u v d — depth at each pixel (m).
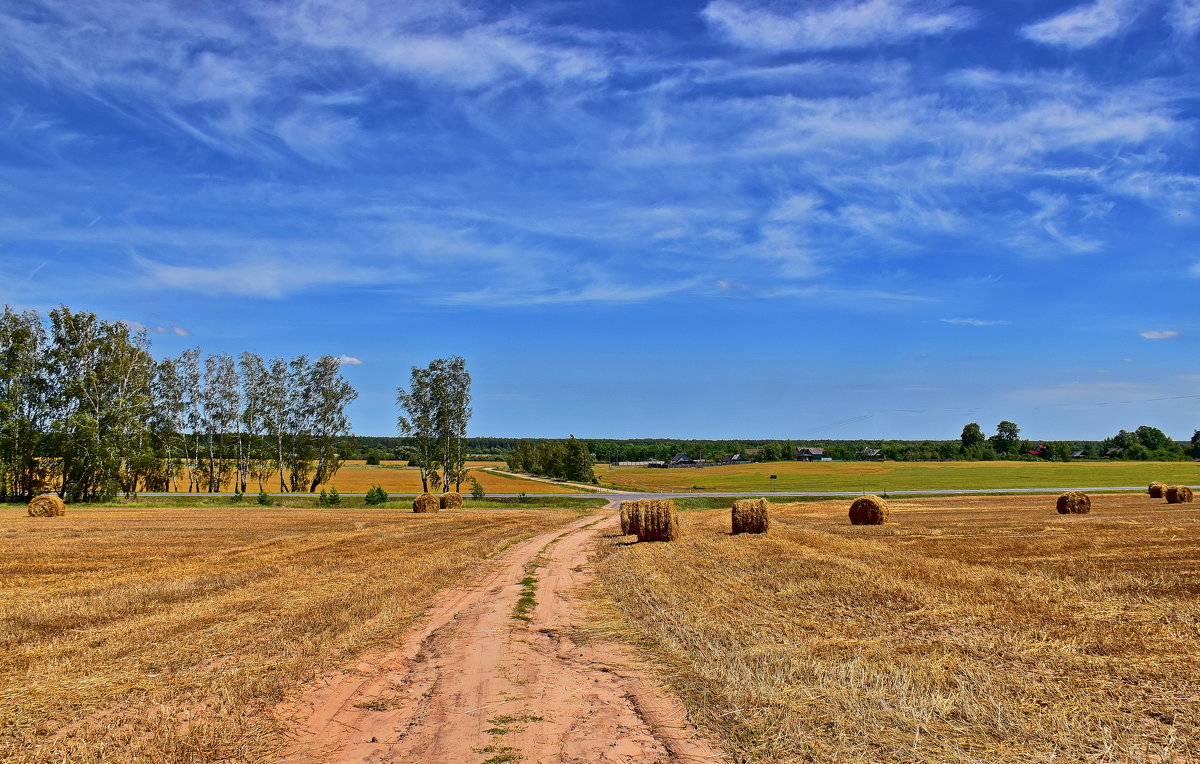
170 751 6.29
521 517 44.81
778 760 5.86
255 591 14.98
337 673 9.00
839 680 7.86
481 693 8.16
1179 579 14.58
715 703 7.30
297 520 39.69
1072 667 8.32
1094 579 14.70
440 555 21.78
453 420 82.94
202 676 8.61
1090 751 5.89
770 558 19.39
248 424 82.38
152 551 23.25
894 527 30.44
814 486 88.00
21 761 6.02
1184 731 6.29
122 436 63.56
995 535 25.69
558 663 9.41
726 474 123.38
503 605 13.81
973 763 5.68
